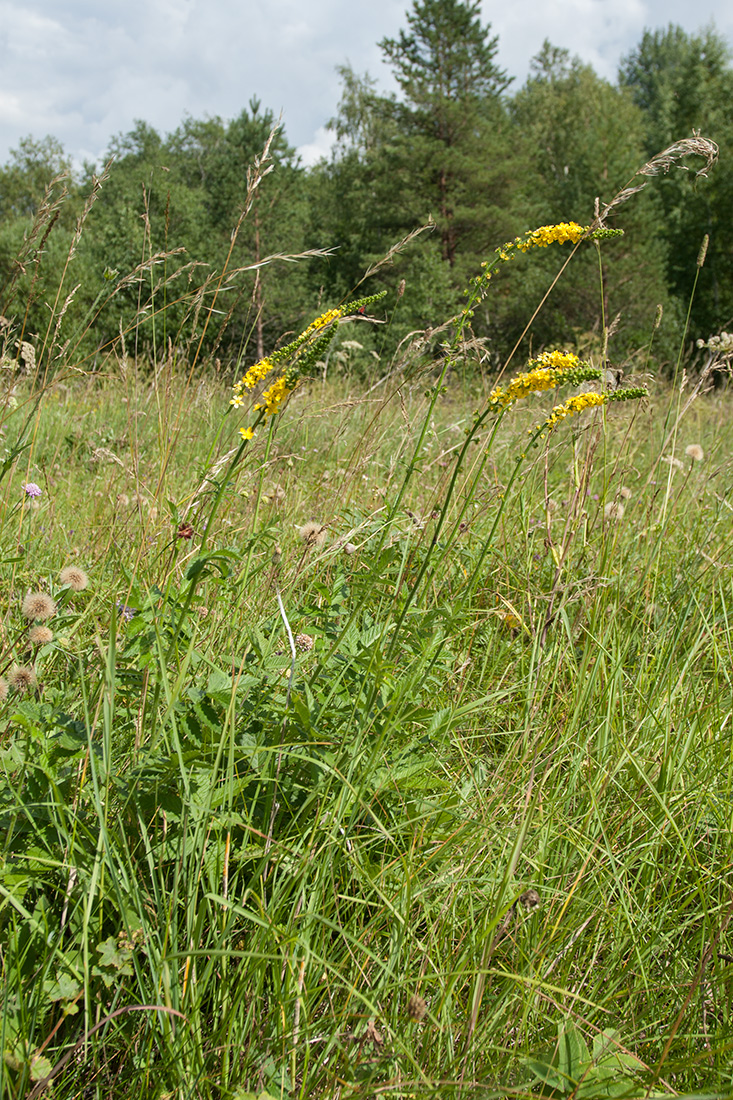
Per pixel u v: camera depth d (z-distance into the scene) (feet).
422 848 6.09
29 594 6.36
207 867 5.28
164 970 4.51
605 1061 4.74
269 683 6.31
